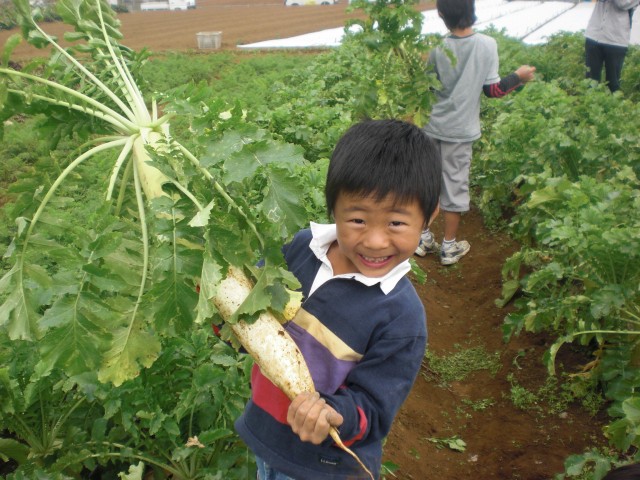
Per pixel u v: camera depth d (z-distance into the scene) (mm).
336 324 1757
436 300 5438
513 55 12375
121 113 2326
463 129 5516
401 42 5730
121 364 1730
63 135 2223
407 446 3590
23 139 8133
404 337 1719
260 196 2262
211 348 2996
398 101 6172
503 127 6062
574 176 5414
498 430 3799
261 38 21000
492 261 5855
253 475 2602
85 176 6359
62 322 1648
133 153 1981
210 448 2672
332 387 1748
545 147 5254
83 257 1680
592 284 3816
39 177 1973
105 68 2395
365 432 1683
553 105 6598
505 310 5008
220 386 2695
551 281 4090
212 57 16000
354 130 1676
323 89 8633
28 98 1993
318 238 1853
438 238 6652
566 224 3750
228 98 9898
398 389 1731
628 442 2998
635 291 3578
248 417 1925
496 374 4363
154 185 1878
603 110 6496
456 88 5449
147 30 22844
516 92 7844
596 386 3951
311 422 1525
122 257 1821
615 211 3932
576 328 4148
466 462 3611
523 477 3367
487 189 6375
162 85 12523
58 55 2248
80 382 2518
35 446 2797
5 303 1801
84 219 5297
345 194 1604
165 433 2666
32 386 2609
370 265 1698
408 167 1578
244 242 1752
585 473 3246
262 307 1667
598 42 9711
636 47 13328
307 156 5973
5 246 5145
